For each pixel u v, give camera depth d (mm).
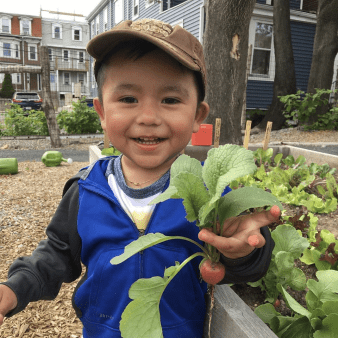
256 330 1039
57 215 1132
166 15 14383
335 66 14430
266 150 4656
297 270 1479
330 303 1147
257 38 13703
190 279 985
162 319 943
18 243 3115
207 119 5480
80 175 1138
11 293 937
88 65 37438
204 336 1103
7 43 35844
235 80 5438
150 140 898
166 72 838
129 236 1000
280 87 11398
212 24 5332
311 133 9992
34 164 7078
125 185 1040
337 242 1844
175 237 763
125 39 819
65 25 36781
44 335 1924
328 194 3266
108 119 903
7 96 31938
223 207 744
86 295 1018
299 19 13773
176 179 721
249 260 872
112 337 970
